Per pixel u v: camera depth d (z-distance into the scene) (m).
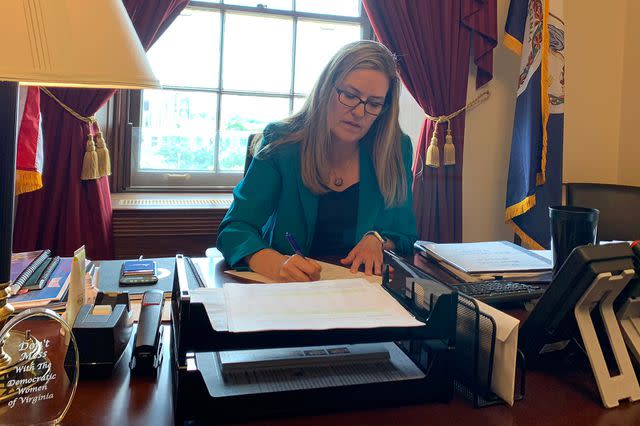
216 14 2.43
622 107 2.79
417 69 2.35
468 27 2.40
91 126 2.00
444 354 0.72
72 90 1.94
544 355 0.83
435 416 0.69
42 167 1.89
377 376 0.72
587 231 0.95
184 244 2.13
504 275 1.16
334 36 2.60
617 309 0.81
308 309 0.74
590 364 0.75
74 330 0.73
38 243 1.98
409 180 1.55
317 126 1.39
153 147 2.38
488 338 0.72
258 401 0.66
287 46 2.54
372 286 0.85
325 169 1.40
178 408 0.63
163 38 2.38
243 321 0.68
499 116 2.61
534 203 2.39
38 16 0.64
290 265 1.02
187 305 0.64
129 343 0.85
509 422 0.68
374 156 1.46
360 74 1.32
